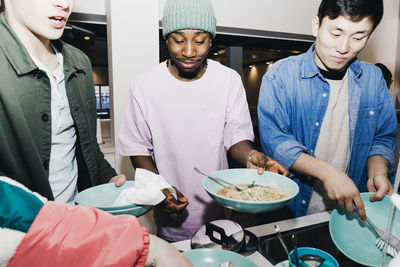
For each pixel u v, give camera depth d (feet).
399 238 2.91
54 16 2.68
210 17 3.50
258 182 3.35
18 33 3.00
